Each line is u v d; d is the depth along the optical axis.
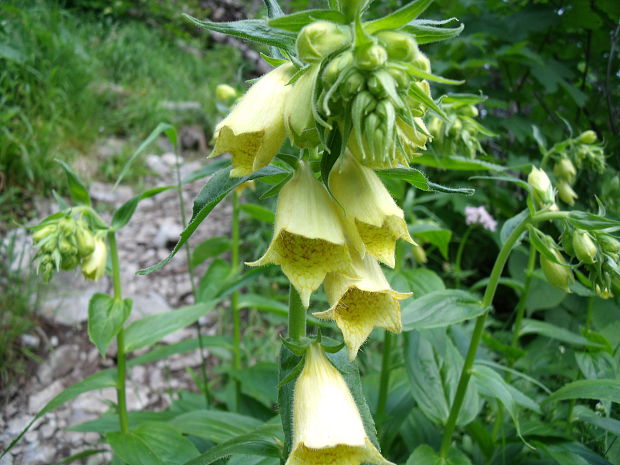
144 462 0.28
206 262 0.63
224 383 0.49
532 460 0.31
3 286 0.49
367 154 0.14
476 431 0.32
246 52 1.29
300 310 0.19
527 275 0.34
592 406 0.34
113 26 1.07
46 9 0.86
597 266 0.23
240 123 0.15
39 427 0.41
